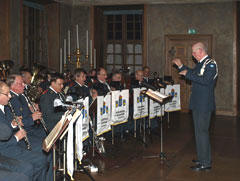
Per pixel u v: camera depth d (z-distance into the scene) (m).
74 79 5.87
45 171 3.76
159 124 8.31
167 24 10.31
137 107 5.92
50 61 10.10
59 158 4.24
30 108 4.58
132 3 10.39
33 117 4.12
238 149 5.91
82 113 4.35
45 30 10.05
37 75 5.79
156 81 7.27
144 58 10.55
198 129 4.74
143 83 5.09
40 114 4.18
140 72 6.79
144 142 6.11
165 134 7.14
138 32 11.27
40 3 9.78
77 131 3.93
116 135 6.57
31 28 9.49
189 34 10.13
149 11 10.41
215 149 5.92
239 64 10.24
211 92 4.68
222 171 4.67
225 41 9.88
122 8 11.03
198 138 4.76
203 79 4.52
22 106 4.48
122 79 8.88
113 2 10.49
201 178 4.38
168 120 8.28
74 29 10.88
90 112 4.84
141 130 7.38
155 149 5.86
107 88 6.51
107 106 5.09
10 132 3.30
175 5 10.21
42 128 4.86
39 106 5.11
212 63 4.59
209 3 9.95
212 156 5.46
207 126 4.72
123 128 6.68
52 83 4.68
